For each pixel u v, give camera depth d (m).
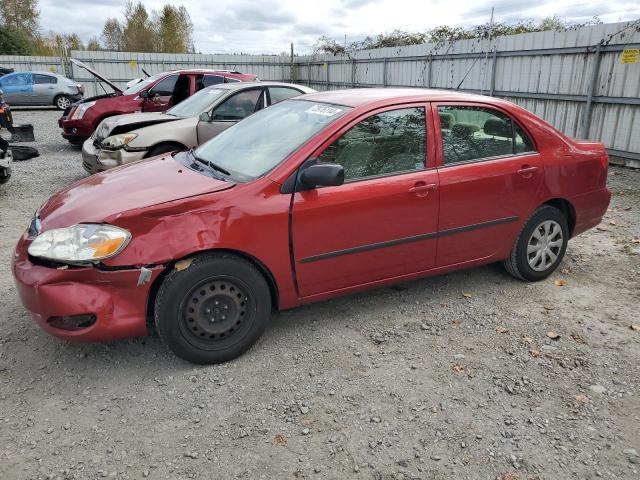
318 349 3.56
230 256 3.27
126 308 3.11
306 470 2.52
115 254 3.01
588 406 2.99
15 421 2.84
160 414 2.91
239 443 2.69
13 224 6.30
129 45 49.06
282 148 3.62
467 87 12.74
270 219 3.30
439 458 2.60
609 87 9.18
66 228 3.09
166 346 3.56
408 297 4.34
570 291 4.47
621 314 4.07
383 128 3.70
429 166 3.85
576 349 3.58
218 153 4.03
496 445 2.69
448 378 3.24
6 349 3.53
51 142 13.45
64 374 3.26
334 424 2.83
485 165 4.05
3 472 2.49
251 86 8.16
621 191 7.79
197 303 3.21
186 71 10.89
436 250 3.99
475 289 4.49
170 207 3.10
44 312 3.05
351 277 3.71
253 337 3.43
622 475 2.50
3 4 49.31
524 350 3.56
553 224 4.53
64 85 22.09
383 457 2.60
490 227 4.18
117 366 3.35
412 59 14.89
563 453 2.63
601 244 5.61
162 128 7.39
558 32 9.98
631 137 8.99
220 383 3.18
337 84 20.23
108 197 3.35
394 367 3.36
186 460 2.58
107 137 7.37
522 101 11.13
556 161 4.38
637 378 3.26
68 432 2.77
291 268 3.45
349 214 3.53
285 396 3.06
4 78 21.19
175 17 48.34
